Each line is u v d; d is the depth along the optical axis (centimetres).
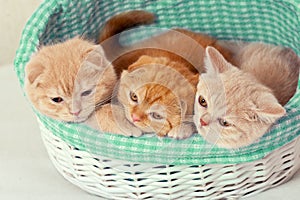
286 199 95
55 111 94
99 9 117
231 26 124
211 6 121
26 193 100
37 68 95
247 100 94
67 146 95
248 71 112
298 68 114
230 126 91
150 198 94
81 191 100
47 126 96
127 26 120
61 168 101
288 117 90
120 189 94
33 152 111
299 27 104
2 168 106
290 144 94
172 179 91
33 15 106
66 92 94
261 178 95
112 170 92
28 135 117
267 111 89
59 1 107
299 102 93
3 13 146
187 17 123
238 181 93
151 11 121
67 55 98
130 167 91
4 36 149
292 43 117
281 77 114
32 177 104
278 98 111
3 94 131
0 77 137
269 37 122
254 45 120
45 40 108
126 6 119
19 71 101
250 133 90
